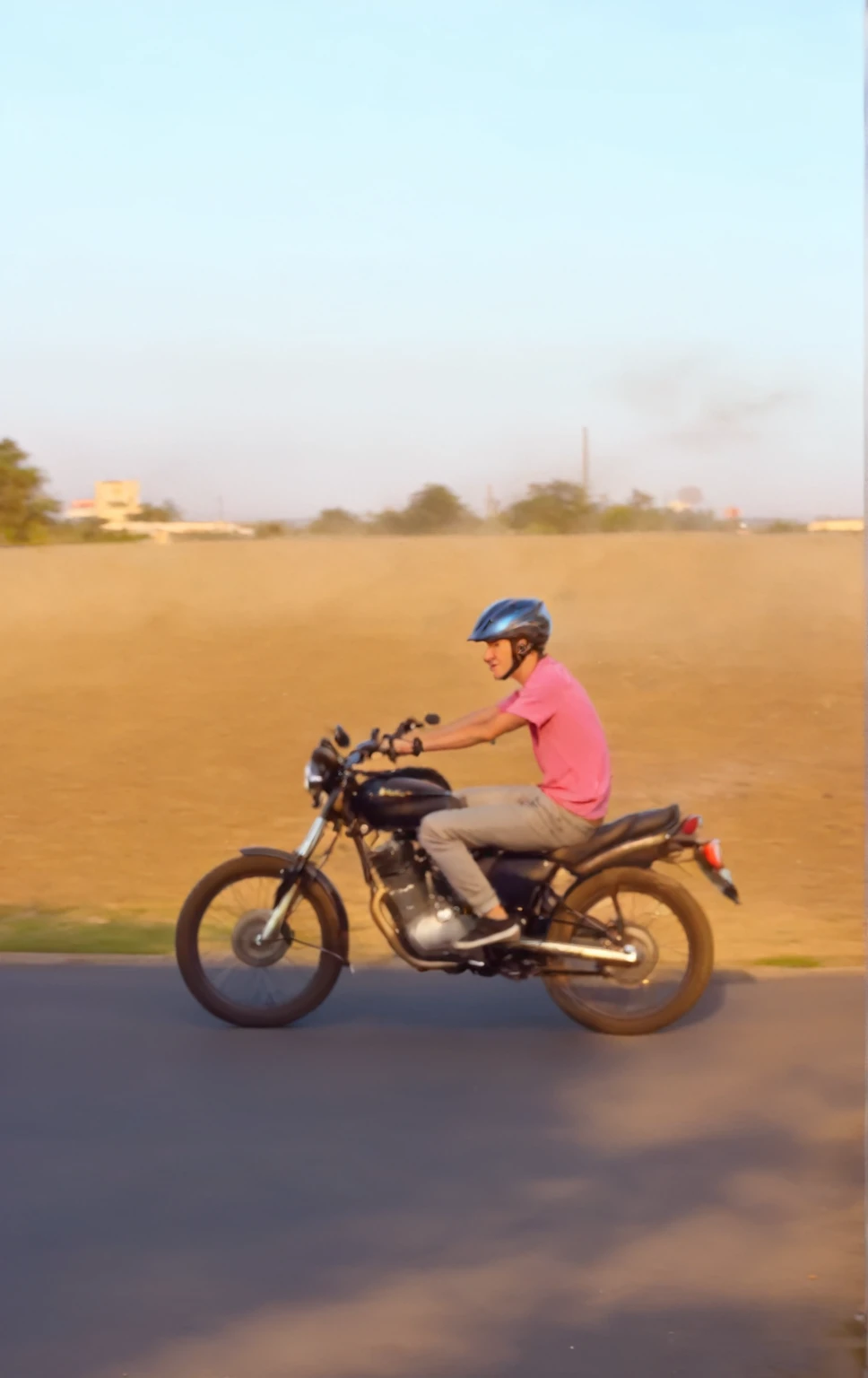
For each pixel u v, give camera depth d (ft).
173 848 42.70
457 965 21.94
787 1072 19.67
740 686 73.26
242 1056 20.68
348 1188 16.14
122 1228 15.16
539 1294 13.78
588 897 21.79
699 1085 19.25
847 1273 14.12
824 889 36.01
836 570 118.01
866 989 23.58
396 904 21.97
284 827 45.62
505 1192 15.99
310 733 63.62
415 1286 13.93
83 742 61.72
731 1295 13.73
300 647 87.56
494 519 204.85
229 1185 16.21
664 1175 16.39
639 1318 13.33
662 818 21.98
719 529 181.27
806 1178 16.26
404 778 22.33
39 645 89.04
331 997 23.84
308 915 22.95
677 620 97.60
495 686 75.25
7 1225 15.26
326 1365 12.61
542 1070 19.97
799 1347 12.84
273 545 137.80
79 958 26.55
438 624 96.58
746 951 27.66
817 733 62.34
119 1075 19.89
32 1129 17.89
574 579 115.55
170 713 68.39
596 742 21.91
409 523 204.54
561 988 21.88
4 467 216.13
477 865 21.81
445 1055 20.70
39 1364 12.66
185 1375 12.46
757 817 46.47
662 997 21.77
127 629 95.45
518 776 53.57
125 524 228.43
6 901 34.86
